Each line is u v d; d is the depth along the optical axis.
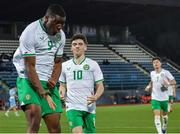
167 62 84.06
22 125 32.97
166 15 79.81
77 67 15.63
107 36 86.69
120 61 82.50
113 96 69.25
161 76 26.22
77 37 15.81
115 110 51.41
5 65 70.38
